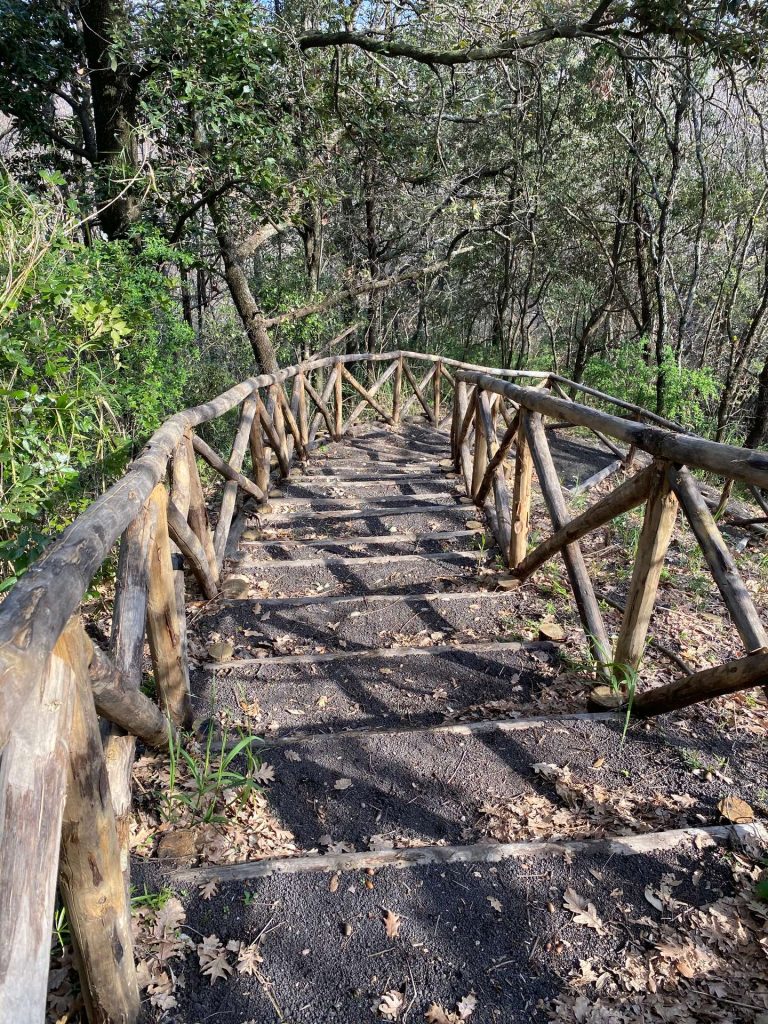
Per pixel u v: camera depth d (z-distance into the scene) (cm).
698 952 169
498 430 736
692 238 1197
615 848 198
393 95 855
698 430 962
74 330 377
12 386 322
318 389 1201
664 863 193
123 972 149
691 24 641
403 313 1630
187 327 627
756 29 612
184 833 211
